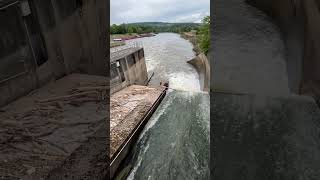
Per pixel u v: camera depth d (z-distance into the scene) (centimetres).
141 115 4759
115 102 5372
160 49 15625
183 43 18438
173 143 4062
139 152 3891
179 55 13025
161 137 4291
